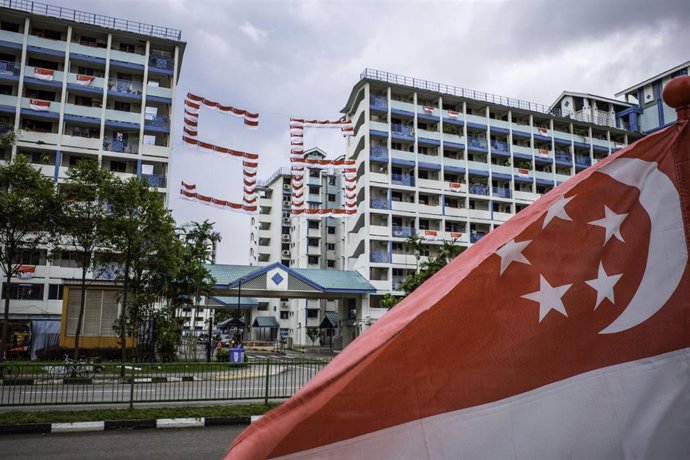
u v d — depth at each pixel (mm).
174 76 42750
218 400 12539
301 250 69875
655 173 2268
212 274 42938
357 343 2092
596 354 2074
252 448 1907
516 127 54406
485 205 52875
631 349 2098
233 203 30750
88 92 40062
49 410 11133
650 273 2176
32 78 38656
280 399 13016
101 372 17766
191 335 38094
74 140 39281
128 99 41469
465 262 2234
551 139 55875
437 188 50219
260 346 58250
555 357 2051
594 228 2193
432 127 52031
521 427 1972
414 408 1951
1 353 21031
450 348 2018
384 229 47969
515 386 2004
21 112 38000
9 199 20125
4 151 38438
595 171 2262
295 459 1900
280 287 43094
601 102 61656
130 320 25094
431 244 49750
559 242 2168
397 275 48500
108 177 22516
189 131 29500
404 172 50719
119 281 25891
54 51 39562
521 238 2154
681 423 2039
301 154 34656
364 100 49281
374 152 48625
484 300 2072
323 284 45312
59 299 36875
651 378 2076
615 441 2002
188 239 35625
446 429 1942
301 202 37938
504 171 53062
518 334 2051
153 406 11703
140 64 41750
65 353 26109
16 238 22250
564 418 1991
